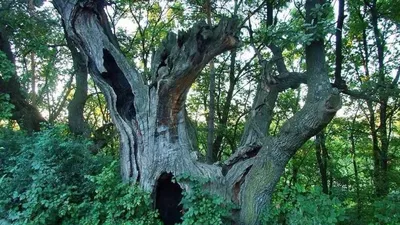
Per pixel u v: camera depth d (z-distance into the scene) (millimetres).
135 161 5613
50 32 10617
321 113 5102
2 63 7531
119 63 5809
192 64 5016
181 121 5688
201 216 4953
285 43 5785
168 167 5391
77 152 6176
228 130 13555
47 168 5609
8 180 5844
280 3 8977
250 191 5500
